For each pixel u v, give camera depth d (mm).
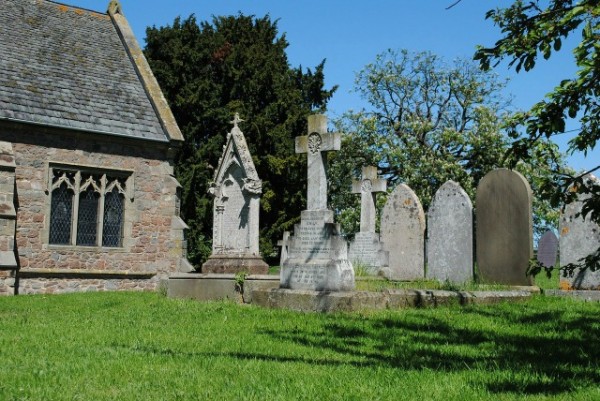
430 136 33438
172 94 32375
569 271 6184
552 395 4766
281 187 32406
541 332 8047
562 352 6688
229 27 35625
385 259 17266
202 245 30734
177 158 31750
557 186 5949
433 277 15352
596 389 4930
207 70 33406
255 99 32812
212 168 31641
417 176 32188
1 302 13914
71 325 8781
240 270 16156
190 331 8055
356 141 34625
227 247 17234
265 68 32500
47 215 19031
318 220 10844
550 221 29734
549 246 19250
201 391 4773
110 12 25781
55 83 20688
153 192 21344
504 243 13875
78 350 6574
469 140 32125
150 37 33156
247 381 5117
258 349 6723
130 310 11023
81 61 22422
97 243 20125
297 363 5891
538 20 5992
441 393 4746
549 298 11930
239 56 32938
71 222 19688
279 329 8180
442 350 6750
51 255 19047
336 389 4832
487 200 14219
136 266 20734
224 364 5797
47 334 7848
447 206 15266
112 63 23391
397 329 8086
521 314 9562
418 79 37500
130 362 5863
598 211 5621
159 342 7180
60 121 19359
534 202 29312
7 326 8719
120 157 20688
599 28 5684
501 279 13867
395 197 17406
